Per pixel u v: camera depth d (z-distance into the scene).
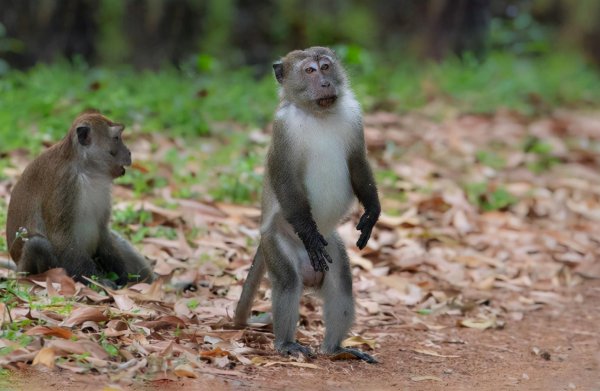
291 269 9.75
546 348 10.94
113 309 9.96
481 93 22.98
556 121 21.41
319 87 9.76
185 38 25.16
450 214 15.38
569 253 14.59
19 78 20.44
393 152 18.17
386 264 13.42
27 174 11.58
